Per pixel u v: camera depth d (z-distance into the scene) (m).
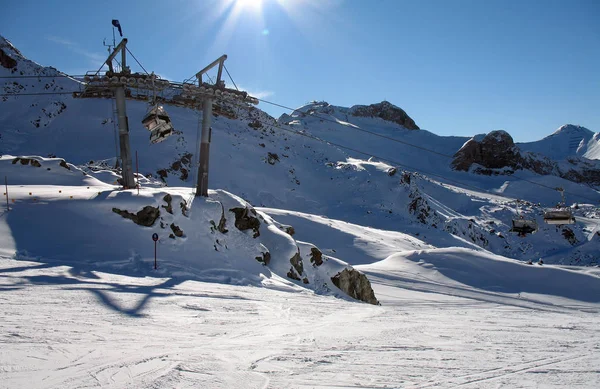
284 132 111.62
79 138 76.31
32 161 34.06
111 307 10.41
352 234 54.03
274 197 78.12
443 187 115.56
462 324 12.06
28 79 91.69
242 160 85.12
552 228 95.38
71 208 20.73
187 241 21.36
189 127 88.00
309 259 25.64
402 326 11.31
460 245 73.69
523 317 14.84
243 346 7.77
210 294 14.49
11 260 15.54
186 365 6.27
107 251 18.39
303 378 5.86
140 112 86.81
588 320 14.12
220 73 25.11
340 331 10.07
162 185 44.62
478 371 6.33
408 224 77.25
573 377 6.04
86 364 6.04
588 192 139.25
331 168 96.44
